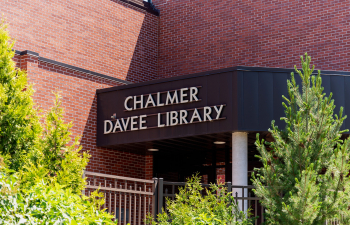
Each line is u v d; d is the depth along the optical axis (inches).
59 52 577.6
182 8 703.7
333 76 466.9
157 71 709.9
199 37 683.4
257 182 281.6
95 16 625.6
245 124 464.1
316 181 272.5
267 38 633.6
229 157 583.5
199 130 487.8
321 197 267.7
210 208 299.3
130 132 535.5
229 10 665.0
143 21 693.9
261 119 464.4
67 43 587.8
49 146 273.6
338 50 585.9
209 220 277.9
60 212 192.2
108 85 581.0
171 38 706.2
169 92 514.0
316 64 597.3
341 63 581.9
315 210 252.2
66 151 275.4
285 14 625.6
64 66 532.4
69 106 534.6
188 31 693.9
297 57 609.9
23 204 184.5
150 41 702.5
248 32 647.1
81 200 224.1
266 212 278.7
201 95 492.1
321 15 602.2
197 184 309.7
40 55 557.6
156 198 365.1
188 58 687.7
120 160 588.1
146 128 523.2
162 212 335.3
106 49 634.2
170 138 508.1
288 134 274.1
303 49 608.1
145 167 625.9
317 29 602.5
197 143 549.6
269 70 470.3
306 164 260.2
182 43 696.4
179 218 284.8
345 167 263.6
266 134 483.5
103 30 633.6
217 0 676.1
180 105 505.4
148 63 694.5
